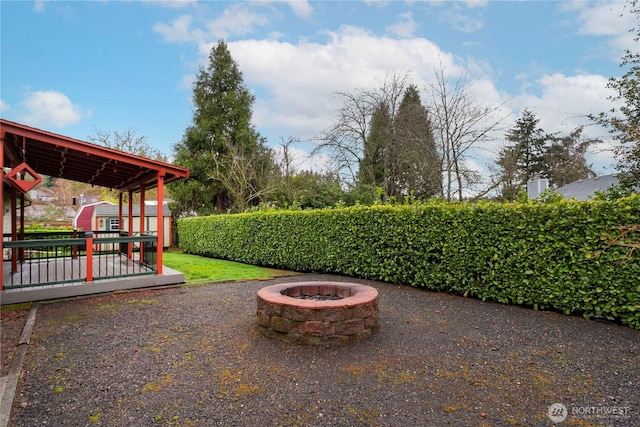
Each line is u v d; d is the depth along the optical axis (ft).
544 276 17.43
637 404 8.84
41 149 23.12
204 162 70.44
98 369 11.01
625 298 14.90
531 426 7.95
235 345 12.96
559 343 13.00
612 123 22.17
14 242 19.76
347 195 57.72
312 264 31.37
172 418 8.32
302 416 8.37
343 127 54.90
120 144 81.10
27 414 8.49
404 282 25.07
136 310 18.08
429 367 11.00
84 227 68.23
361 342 13.07
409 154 51.49
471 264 20.35
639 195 14.90
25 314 17.44
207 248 47.60
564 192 48.85
